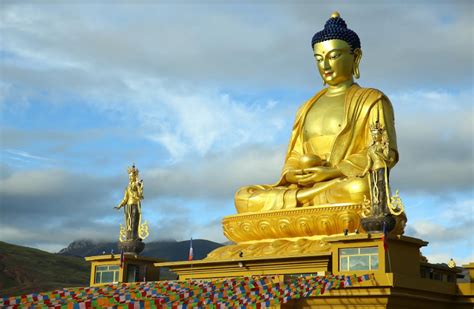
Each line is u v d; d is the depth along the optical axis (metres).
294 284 17.53
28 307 14.52
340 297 19.94
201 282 18.80
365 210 21.66
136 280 26.17
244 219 25.23
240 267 23.19
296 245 23.50
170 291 17.17
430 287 20.70
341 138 26.67
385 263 19.80
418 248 21.52
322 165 26.39
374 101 26.70
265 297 16.53
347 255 20.59
